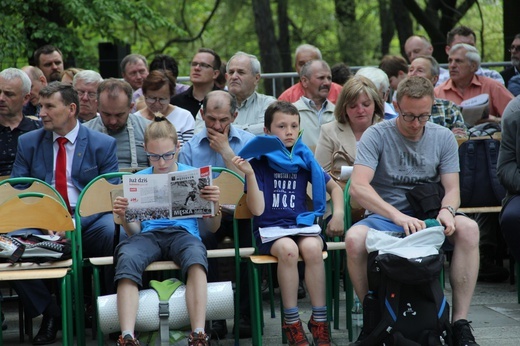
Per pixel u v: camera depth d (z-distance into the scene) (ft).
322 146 25.23
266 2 74.54
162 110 29.12
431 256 18.63
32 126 26.61
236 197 22.54
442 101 30.01
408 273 18.44
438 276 19.01
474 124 32.30
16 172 23.56
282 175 21.34
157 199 20.54
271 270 24.39
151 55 81.25
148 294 19.72
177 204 20.52
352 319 21.71
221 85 33.76
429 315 18.72
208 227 21.90
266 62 73.87
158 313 19.48
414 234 19.20
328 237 23.97
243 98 30.27
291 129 21.47
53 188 21.90
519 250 23.98
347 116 25.18
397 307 18.74
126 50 44.42
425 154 21.20
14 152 26.32
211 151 24.54
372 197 20.54
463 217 20.35
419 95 20.42
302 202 21.39
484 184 26.27
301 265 26.04
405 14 70.44
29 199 21.93
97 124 26.71
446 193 20.95
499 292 26.86
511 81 37.78
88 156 23.65
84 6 51.24
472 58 34.01
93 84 29.48
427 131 21.30
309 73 30.63
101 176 22.02
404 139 21.21
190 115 29.60
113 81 26.08
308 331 22.59
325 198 21.42
